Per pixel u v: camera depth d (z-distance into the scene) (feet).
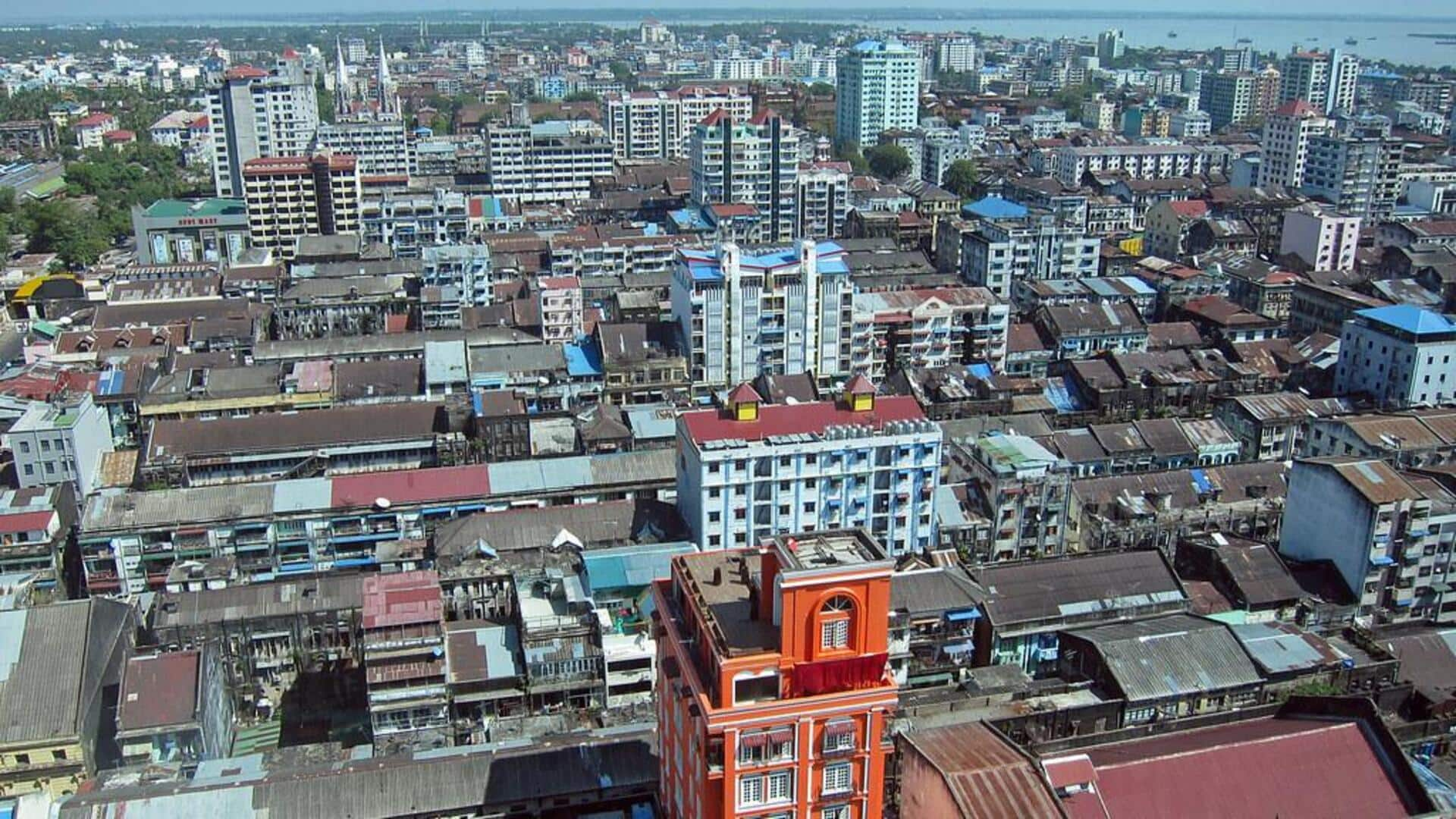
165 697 447.83
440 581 517.14
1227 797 364.38
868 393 616.39
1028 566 540.11
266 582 536.83
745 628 304.91
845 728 299.79
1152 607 529.45
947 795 338.34
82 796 397.60
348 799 401.08
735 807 300.40
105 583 587.68
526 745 426.10
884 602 296.71
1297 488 590.96
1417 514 547.08
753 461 572.10
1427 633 499.10
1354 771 374.02
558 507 597.11
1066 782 355.36
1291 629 493.77
